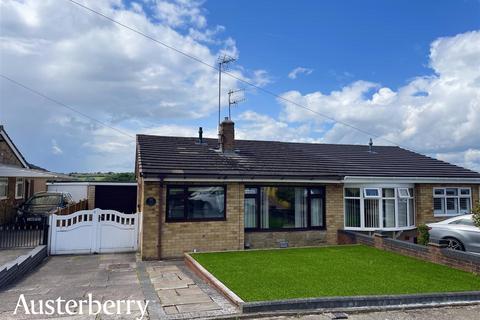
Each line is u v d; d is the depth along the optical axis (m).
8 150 20.42
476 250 11.62
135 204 26.23
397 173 16.48
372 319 6.48
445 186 17.16
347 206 15.82
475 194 17.62
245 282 8.31
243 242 13.87
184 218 13.31
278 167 15.23
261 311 6.57
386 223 15.93
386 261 10.80
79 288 8.53
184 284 8.77
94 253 13.59
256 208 14.49
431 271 9.55
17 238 14.30
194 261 10.65
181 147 16.38
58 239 13.34
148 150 15.23
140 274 10.11
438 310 7.02
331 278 8.73
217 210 13.77
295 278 8.71
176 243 13.09
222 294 7.66
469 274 9.25
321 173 15.11
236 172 13.88
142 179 13.32
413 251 11.41
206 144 17.39
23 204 19.58
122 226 13.94
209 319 6.25
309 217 15.06
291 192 15.00
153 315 6.42
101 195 26.02
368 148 21.36
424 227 13.43
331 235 15.25
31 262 10.90
